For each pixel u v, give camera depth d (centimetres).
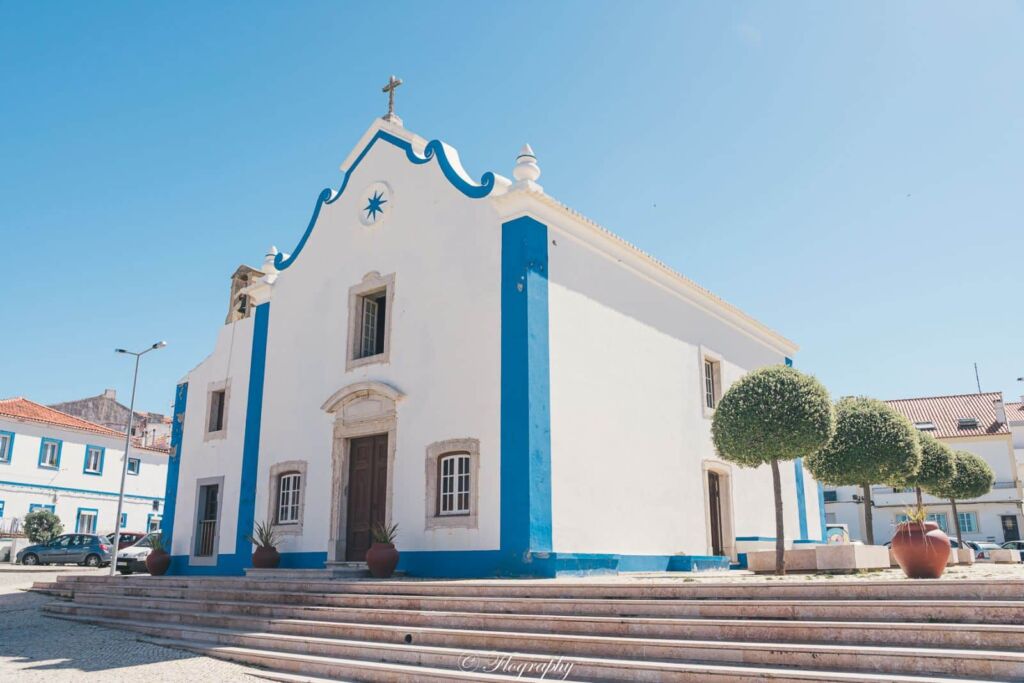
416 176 1414
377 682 712
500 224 1251
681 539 1435
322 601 957
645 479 1371
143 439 4206
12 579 2109
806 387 1162
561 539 1145
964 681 508
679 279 1588
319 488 1415
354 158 1558
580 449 1223
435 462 1236
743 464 1192
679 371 1559
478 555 1141
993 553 1972
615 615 736
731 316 1828
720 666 592
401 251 1399
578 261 1317
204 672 782
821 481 1633
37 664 825
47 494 3503
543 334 1195
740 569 1602
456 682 659
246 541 1524
